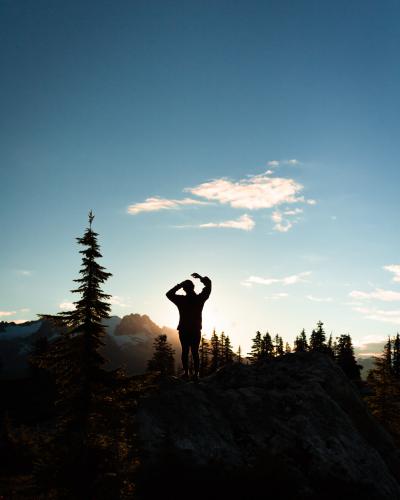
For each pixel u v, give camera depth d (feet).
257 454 49.78
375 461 53.62
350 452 52.80
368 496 49.73
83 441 43.62
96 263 53.62
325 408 56.70
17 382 234.58
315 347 323.57
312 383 60.49
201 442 48.91
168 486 45.42
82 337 51.96
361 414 62.85
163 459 46.93
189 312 57.93
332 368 65.98
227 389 60.34
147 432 48.60
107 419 48.06
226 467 47.60
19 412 192.34
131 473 43.78
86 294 53.01
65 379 51.24
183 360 58.18
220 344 286.46
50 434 48.32
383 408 129.70
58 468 41.14
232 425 52.85
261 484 46.11
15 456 82.58
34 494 43.29
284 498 45.70
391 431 120.57
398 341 305.53
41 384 225.56
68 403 49.37
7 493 53.67
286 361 68.23
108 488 40.70
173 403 51.72
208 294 58.34
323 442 52.60
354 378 306.55
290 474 48.42
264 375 63.82
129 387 51.13
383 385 132.87
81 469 40.83
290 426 53.88
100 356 52.06
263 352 278.05
